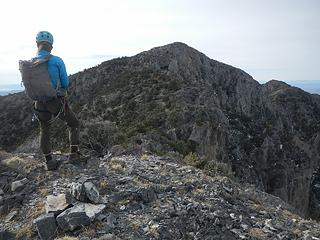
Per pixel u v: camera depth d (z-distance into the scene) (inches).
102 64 3705.7
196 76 3993.6
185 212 301.0
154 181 361.1
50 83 313.3
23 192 324.2
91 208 284.2
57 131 1443.2
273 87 6909.5
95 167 367.6
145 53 3801.7
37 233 273.7
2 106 3880.4
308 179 3809.1
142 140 1520.7
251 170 2780.5
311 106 6387.8
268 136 3878.0
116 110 2368.4
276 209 387.9
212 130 1974.7
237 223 308.5
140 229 273.3
